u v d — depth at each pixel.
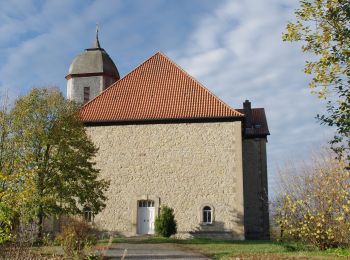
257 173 31.08
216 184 25.27
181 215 25.16
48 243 15.83
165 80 28.67
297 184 18.94
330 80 10.38
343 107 10.36
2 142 19.11
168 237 24.14
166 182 25.73
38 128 20.44
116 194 26.03
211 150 25.75
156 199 25.58
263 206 30.22
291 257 13.99
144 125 26.70
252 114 34.47
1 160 18.28
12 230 12.20
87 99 35.44
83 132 22.17
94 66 35.69
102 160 26.55
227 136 25.80
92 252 14.46
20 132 20.17
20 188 12.63
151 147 26.34
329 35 10.41
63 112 21.78
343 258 13.52
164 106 27.08
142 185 25.92
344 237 15.08
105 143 26.78
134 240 22.86
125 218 25.64
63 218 22.95
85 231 16.41
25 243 12.59
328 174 15.03
